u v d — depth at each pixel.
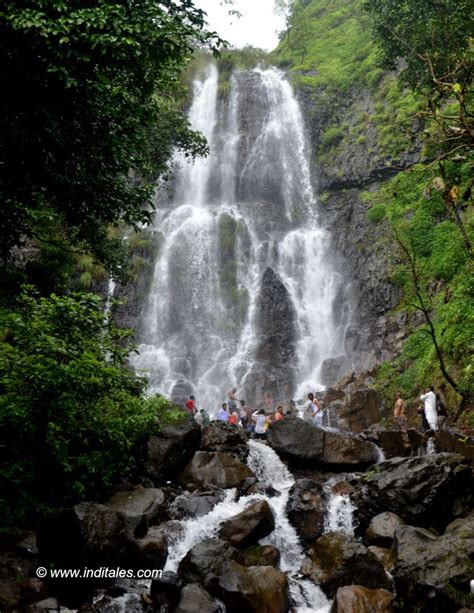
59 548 7.87
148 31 7.74
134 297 27.16
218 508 9.93
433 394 14.52
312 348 26.62
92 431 9.86
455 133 8.04
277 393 24.34
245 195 33.91
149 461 10.95
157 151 16.33
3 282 13.99
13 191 9.38
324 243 30.08
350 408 18.12
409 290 23.06
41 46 7.45
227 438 12.37
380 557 8.64
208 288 28.62
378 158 29.98
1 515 8.48
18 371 8.60
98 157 9.51
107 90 8.63
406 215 25.58
